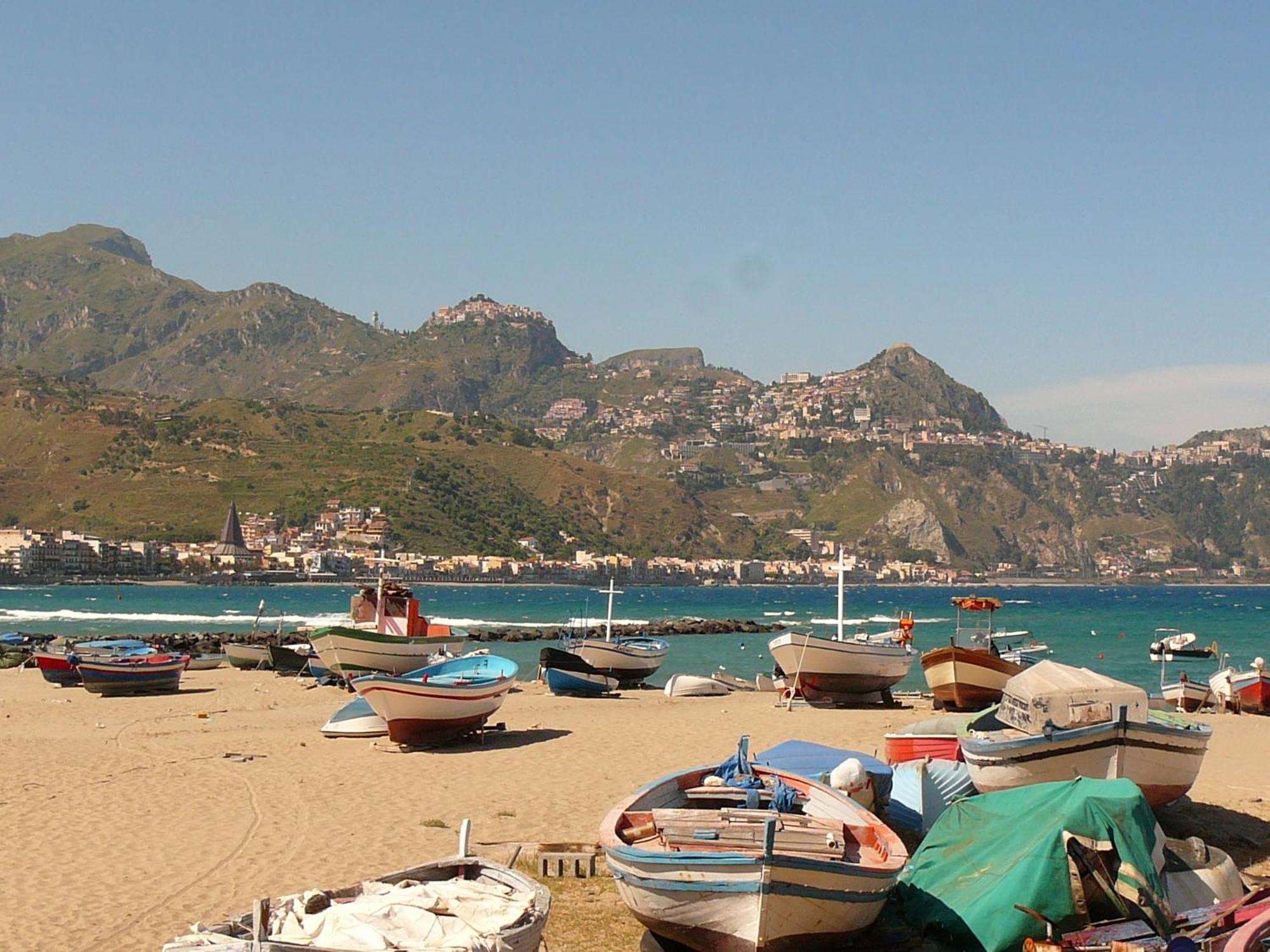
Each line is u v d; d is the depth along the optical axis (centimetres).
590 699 4806
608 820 1719
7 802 2512
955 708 4159
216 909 1767
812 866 1505
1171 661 7800
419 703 3228
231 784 2723
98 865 2009
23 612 15138
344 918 1414
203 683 5591
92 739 3509
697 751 3188
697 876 1527
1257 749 3391
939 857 1769
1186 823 2355
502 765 2978
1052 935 1540
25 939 1636
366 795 2598
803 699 4506
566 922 1725
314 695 4969
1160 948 1474
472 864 1617
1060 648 9269
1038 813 1720
